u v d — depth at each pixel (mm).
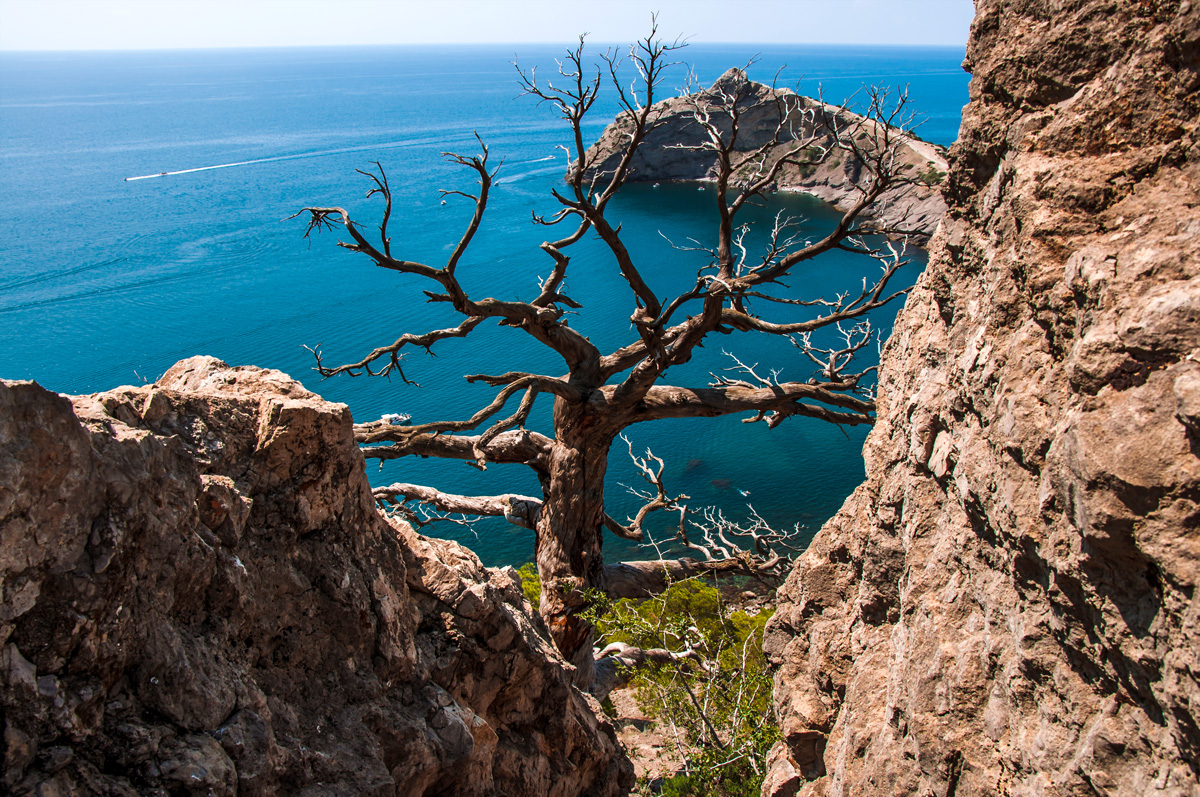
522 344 79750
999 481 6984
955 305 8930
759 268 20766
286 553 8391
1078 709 6133
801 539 51156
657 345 20594
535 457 23703
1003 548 7094
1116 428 5289
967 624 7910
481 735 9977
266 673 7871
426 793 9469
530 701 11945
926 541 9094
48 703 5520
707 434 65625
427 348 21844
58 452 5645
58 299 93375
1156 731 5406
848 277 94562
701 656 23719
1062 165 6672
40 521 5562
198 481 7223
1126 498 5191
